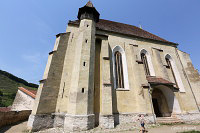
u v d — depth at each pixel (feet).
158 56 62.80
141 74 51.31
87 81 40.09
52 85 41.47
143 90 47.39
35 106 37.42
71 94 39.11
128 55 58.03
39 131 33.68
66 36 51.62
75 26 56.24
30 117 36.24
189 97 59.06
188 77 65.57
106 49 50.55
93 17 55.16
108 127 36.63
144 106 44.96
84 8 55.16
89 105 37.55
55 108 39.60
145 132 32.63
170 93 53.16
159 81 51.11
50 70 42.83
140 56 60.59
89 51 45.50
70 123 33.83
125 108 45.70
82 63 42.42
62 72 44.83
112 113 41.34
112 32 61.21
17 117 47.62
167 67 61.57
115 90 47.75
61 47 48.32
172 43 74.23
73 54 48.88
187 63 69.10
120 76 52.65
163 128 37.29
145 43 66.95
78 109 35.32
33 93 62.85
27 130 34.27
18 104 64.44
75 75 41.52
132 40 64.23
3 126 39.50
